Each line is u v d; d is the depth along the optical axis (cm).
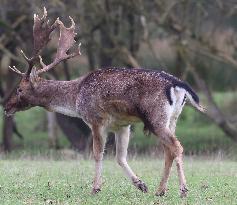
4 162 3058
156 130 1973
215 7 4956
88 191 2138
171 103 1975
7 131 4978
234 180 2370
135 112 2023
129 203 1920
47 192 2105
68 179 2397
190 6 4934
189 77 5959
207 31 5569
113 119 2080
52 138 5034
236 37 5519
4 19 4853
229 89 6738
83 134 5069
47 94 2230
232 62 4878
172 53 5894
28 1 4678
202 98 5841
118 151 2141
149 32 5053
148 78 1998
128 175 2131
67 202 1930
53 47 4872
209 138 5325
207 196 2027
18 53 4994
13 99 2291
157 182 2348
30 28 4944
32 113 6850
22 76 2281
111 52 4772
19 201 1953
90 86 2098
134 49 5062
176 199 1962
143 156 3478
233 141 4975
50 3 4522
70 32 2317
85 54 5184
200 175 2512
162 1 4781
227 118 5309
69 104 2191
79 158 3284
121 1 4722
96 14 4741
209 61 5875
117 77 2052
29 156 3397
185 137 5450
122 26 4956
